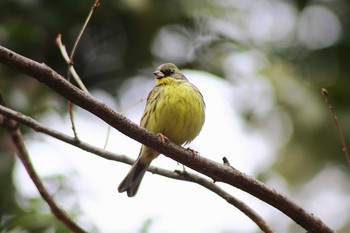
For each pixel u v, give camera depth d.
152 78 13.45
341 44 14.75
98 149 7.77
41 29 12.72
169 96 8.78
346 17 14.87
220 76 13.38
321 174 14.60
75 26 12.93
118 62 13.46
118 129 6.72
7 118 7.80
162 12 12.91
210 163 7.08
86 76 13.38
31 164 8.02
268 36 14.73
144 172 8.78
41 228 9.47
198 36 13.73
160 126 8.82
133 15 12.77
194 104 8.84
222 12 13.57
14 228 9.45
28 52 12.74
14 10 12.52
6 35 12.30
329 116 14.12
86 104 6.37
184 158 7.07
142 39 13.15
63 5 12.65
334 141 14.10
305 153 14.24
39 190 8.07
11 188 11.47
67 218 8.15
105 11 12.69
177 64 13.48
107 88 13.44
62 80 6.21
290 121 14.21
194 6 13.12
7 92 11.90
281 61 14.54
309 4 14.79
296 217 6.99
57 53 13.02
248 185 7.02
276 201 6.99
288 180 14.36
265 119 14.33
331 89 14.45
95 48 13.41
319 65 14.74
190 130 8.90
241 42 13.91
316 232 7.01
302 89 14.17
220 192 7.75
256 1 14.55
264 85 14.19
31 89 12.20
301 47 14.79
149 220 9.24
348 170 14.49
